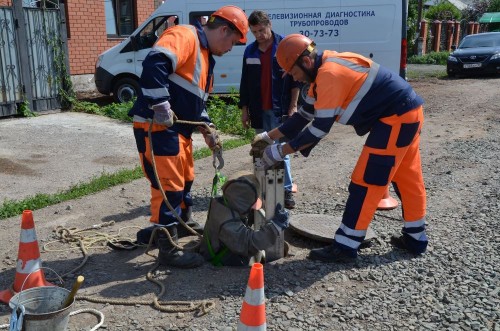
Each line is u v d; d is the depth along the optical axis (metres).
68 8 14.19
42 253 4.57
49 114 11.45
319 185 6.71
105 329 3.38
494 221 5.30
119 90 12.92
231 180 4.10
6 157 7.88
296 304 3.69
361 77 3.90
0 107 10.63
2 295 3.72
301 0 12.66
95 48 15.09
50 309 3.07
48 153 8.22
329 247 4.34
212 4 12.67
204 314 3.54
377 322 3.49
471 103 13.59
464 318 3.52
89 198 6.12
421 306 3.68
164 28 13.19
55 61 11.52
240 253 4.08
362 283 4.02
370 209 4.16
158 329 3.38
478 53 19.28
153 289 3.89
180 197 4.19
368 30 12.77
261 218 4.30
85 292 3.85
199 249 4.41
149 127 3.89
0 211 5.50
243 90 5.83
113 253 4.59
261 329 2.80
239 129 10.21
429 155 8.23
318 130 3.84
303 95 5.62
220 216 4.14
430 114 12.15
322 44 12.89
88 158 8.01
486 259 4.43
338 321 3.49
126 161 7.89
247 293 2.79
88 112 11.85
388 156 4.01
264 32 5.43
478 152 8.39
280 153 3.93
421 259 4.43
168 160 4.02
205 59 4.11
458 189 6.43
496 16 41.34
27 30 10.90
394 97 3.93
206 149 8.59
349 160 8.10
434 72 22.27
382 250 4.60
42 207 5.78
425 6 42.53
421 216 4.41
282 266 4.27
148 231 4.72
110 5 15.74
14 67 10.70
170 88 3.97
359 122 4.04
